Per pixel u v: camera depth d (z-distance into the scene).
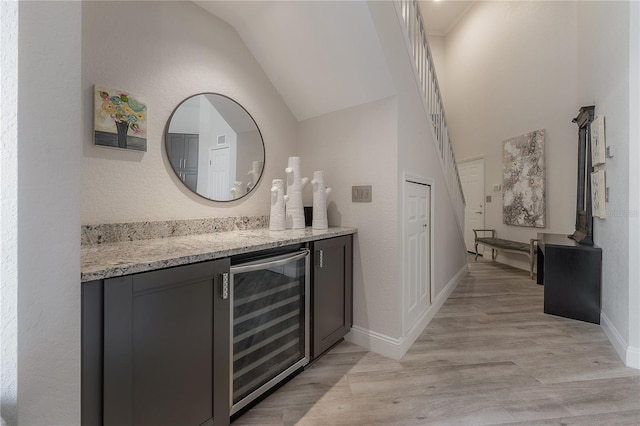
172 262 1.04
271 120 2.31
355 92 2.08
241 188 2.09
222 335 1.23
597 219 2.70
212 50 1.92
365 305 2.10
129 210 1.54
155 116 1.64
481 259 5.42
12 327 0.67
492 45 5.36
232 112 2.04
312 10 1.75
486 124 5.52
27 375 0.70
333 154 2.29
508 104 5.00
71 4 0.76
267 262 1.43
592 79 3.21
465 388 1.61
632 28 1.98
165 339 1.03
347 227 2.19
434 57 6.80
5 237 0.66
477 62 5.76
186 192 1.79
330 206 2.30
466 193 6.07
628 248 1.95
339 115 2.24
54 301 0.74
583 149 3.32
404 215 2.09
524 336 2.30
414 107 2.29
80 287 0.81
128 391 0.93
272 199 1.95
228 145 2.02
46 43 0.71
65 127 0.75
